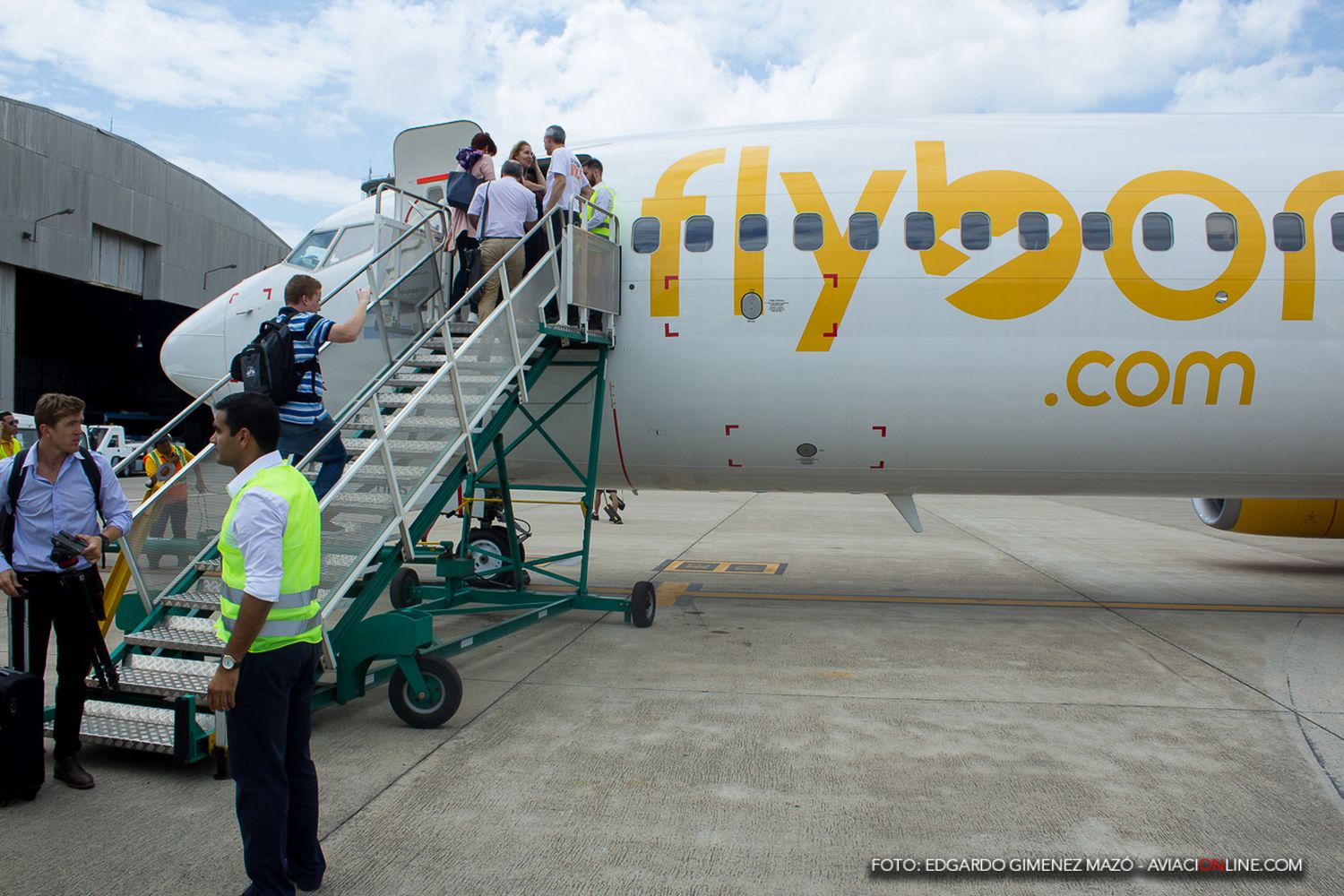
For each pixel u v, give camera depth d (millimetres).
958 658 6867
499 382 6301
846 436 7969
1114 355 7492
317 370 5355
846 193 7812
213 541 5578
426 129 8727
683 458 8438
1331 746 4934
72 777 4227
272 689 3029
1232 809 4086
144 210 35656
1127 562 12820
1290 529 11383
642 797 4184
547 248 7059
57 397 4148
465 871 3475
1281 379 7426
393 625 5020
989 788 4324
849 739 5000
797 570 11609
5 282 30391
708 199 7957
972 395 7652
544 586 10250
